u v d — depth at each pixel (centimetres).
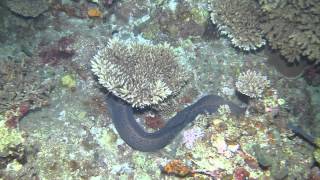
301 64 124
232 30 123
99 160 104
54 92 117
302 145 106
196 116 112
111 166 104
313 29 108
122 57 112
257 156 94
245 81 110
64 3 137
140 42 125
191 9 132
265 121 106
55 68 123
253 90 109
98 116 112
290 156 101
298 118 120
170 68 115
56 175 99
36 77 119
